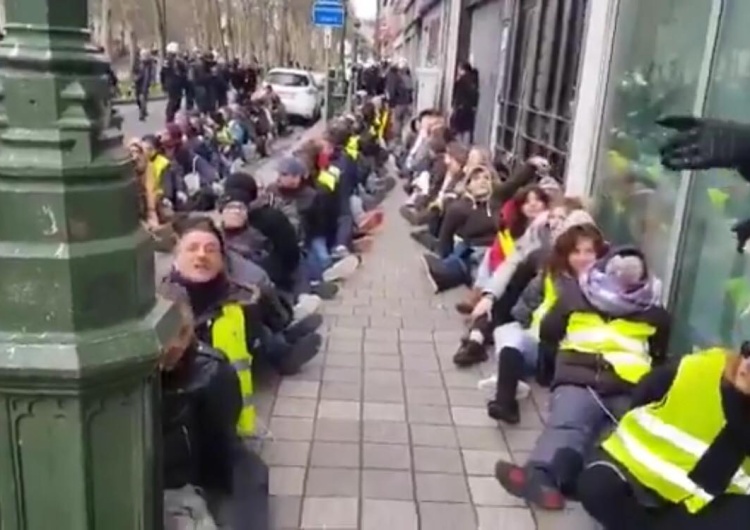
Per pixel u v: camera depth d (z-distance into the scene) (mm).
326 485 3498
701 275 4211
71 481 1344
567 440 3410
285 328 4750
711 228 4121
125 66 36719
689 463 2598
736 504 2580
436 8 23812
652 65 5312
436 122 11789
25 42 1254
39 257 1263
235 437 3010
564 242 3932
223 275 3707
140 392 1373
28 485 1342
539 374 4242
